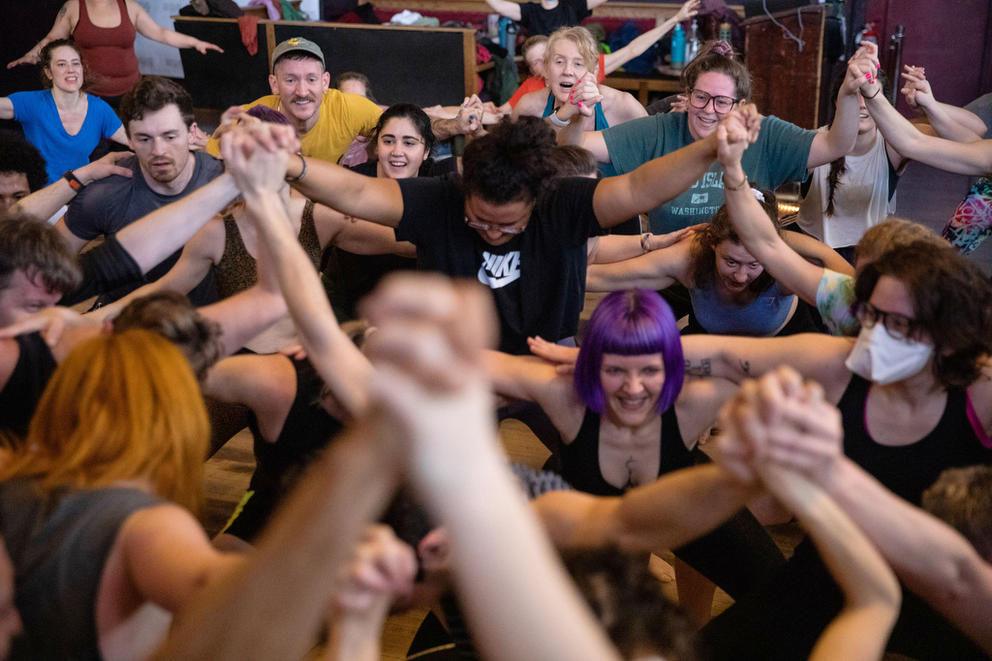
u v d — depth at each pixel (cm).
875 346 175
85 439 129
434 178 248
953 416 183
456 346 48
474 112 440
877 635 103
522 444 391
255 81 827
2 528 125
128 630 124
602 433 213
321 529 56
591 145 360
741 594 212
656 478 215
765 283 279
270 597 61
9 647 122
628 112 494
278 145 154
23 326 190
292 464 213
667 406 204
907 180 833
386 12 1040
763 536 217
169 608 112
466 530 55
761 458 85
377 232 290
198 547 115
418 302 48
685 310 326
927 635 166
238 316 203
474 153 229
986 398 181
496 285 251
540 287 251
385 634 268
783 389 84
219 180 219
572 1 825
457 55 795
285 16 866
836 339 197
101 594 121
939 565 110
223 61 825
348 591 78
